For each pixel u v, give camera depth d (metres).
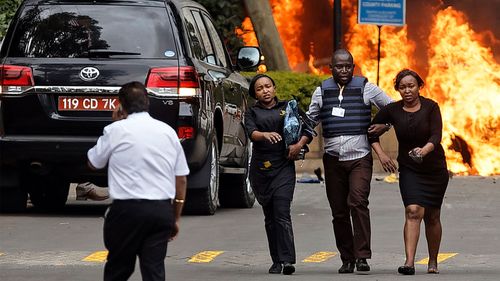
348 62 24.36
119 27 31.19
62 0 31.64
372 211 34.03
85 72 30.64
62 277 23.03
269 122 23.95
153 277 17.53
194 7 33.56
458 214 33.72
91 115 30.61
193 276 23.30
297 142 23.78
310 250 26.92
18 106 30.77
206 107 31.38
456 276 23.42
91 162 17.83
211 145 31.86
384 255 26.16
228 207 35.41
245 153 35.44
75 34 31.19
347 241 24.19
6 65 30.95
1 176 31.58
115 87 30.55
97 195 31.44
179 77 30.64
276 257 23.94
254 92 24.19
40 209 34.31
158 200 17.58
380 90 24.41
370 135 24.22
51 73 30.72
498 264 25.11
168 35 31.12
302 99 46.06
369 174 24.28
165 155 17.70
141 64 30.69
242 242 27.70
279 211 23.66
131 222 17.48
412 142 23.94
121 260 17.70
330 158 24.41
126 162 17.59
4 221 30.95
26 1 31.84
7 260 25.02
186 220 31.50
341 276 23.44
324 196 38.19
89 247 26.72
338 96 24.38
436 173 23.88
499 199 37.94
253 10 50.81
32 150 30.67
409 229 23.78
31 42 31.22
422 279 22.97
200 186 31.66
